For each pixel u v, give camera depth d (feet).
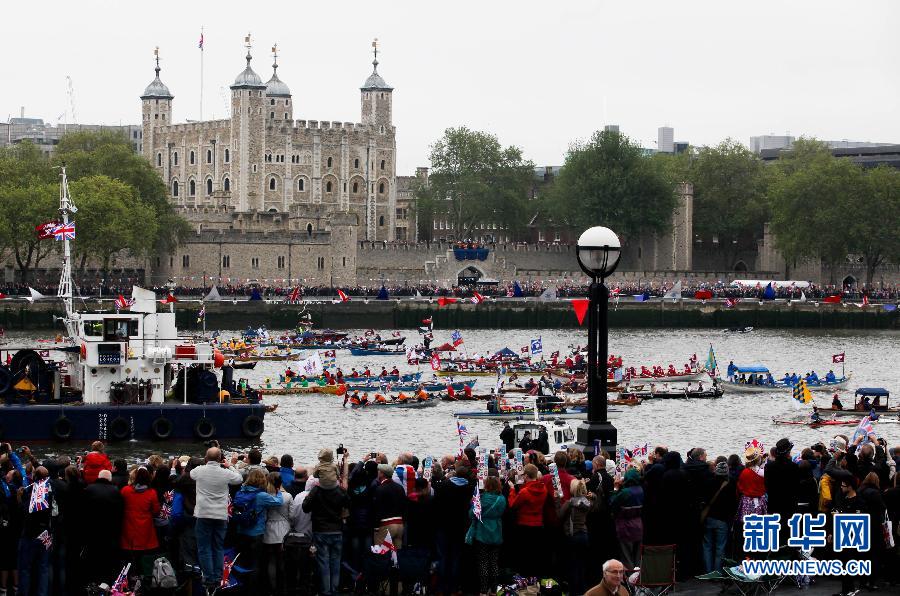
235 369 526.16
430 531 141.28
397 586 140.56
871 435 239.50
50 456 296.71
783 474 144.25
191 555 135.95
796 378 470.39
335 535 136.26
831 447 188.55
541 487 138.72
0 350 323.98
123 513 132.46
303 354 590.14
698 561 147.23
